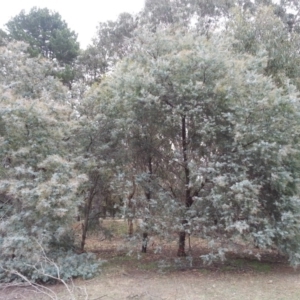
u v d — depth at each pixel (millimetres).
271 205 6309
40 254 5492
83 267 6148
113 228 8312
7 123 6055
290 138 6184
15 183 5613
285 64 9336
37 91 8266
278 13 14602
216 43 6961
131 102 6621
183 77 6555
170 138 7422
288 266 7109
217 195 5742
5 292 5234
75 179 5980
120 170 7344
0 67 8102
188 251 7746
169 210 6457
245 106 6027
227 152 6309
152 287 5496
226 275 6320
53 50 19062
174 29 9125
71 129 7324
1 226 5602
